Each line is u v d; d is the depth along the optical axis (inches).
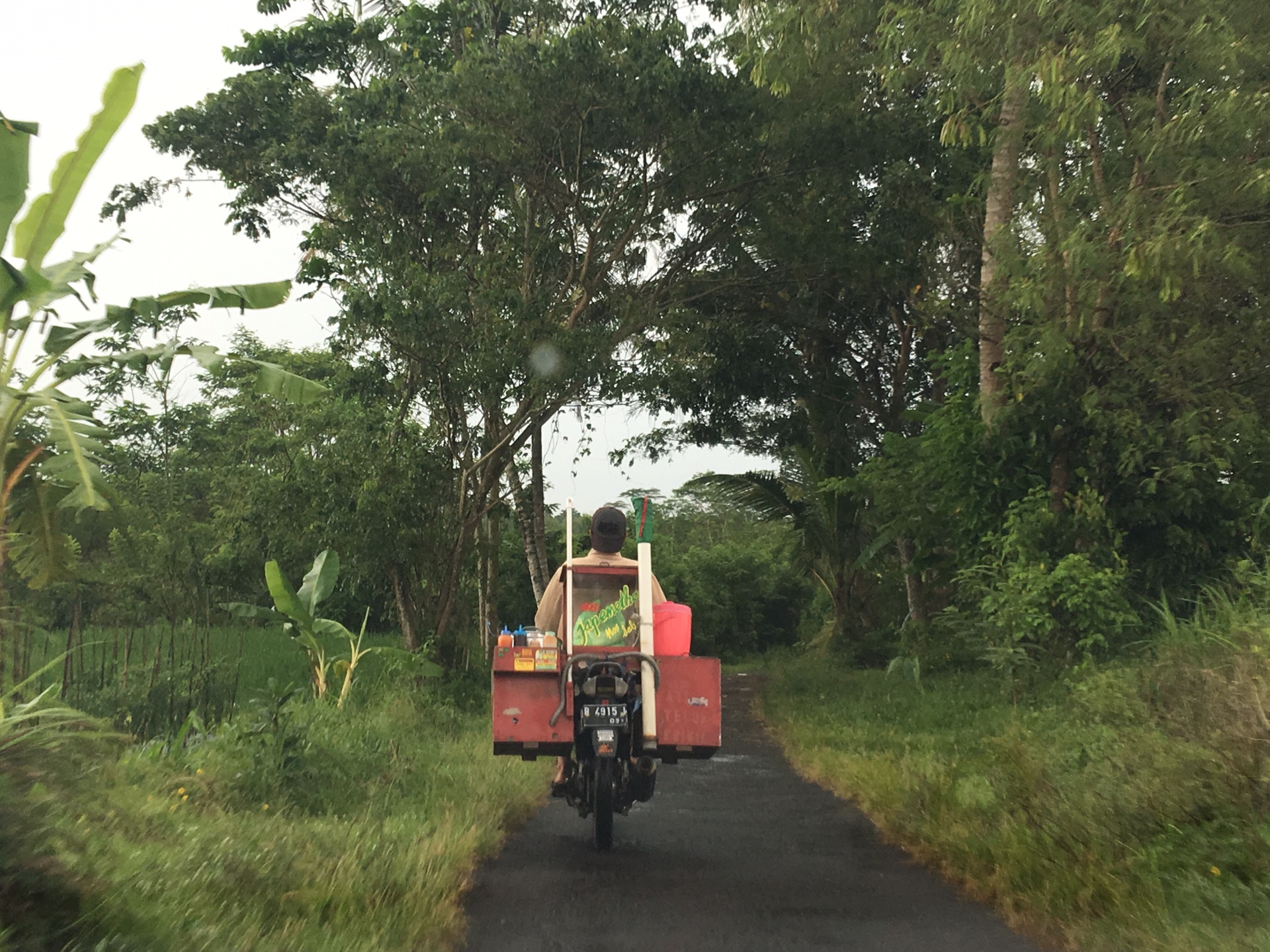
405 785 299.0
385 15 673.0
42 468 271.3
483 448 646.5
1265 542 422.3
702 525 2224.4
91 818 183.8
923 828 251.3
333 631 472.1
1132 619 408.8
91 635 494.0
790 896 207.0
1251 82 398.6
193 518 979.9
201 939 147.6
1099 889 186.4
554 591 266.1
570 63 567.8
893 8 435.5
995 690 512.4
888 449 574.9
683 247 705.6
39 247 270.1
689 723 247.1
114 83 259.4
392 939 165.0
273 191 661.9
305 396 325.4
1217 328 435.2
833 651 963.3
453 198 613.0
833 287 820.6
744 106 595.8
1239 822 197.5
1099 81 437.4
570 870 229.0
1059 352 421.1
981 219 550.0
